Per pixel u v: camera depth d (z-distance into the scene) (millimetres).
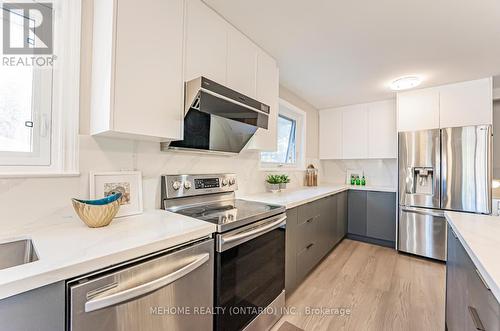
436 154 2805
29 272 639
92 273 750
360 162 4137
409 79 2670
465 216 1477
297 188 3334
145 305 875
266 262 1603
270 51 2137
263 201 2020
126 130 1110
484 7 1495
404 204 3029
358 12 1590
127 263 837
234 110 1618
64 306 693
